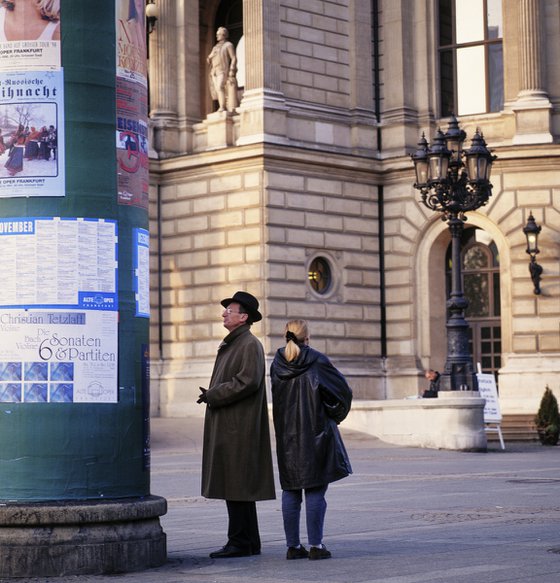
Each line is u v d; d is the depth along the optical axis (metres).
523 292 56.94
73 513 16.20
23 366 16.58
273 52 56.25
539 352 56.56
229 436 17.75
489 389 46.62
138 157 17.50
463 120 59.03
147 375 17.44
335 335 58.00
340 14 59.19
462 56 59.84
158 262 59.38
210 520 22.48
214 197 57.44
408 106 59.56
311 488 17.19
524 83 57.28
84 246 16.83
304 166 56.97
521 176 57.19
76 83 16.97
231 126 57.28
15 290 16.69
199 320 57.94
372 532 19.95
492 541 18.50
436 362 59.31
